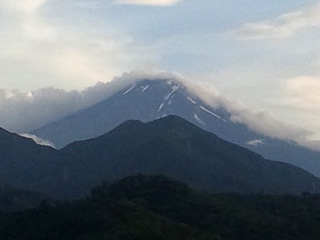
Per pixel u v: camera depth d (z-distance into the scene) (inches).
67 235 4618.6
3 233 4972.9
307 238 5059.1
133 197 5413.4
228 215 5211.6
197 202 5364.2
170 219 4977.9
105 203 5118.1
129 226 4537.4
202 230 4847.4
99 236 4431.6
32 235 4758.9
